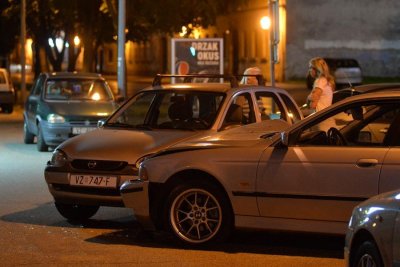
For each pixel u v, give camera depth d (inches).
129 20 1579.7
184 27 1620.3
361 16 2662.4
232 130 454.0
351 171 384.5
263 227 405.7
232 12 2942.9
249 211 406.9
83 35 1710.1
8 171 741.3
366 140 398.9
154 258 405.4
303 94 2012.8
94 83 915.4
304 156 394.6
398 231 264.8
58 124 856.3
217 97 522.9
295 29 2672.2
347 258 304.5
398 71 2672.2
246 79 695.7
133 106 581.0
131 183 435.8
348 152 387.9
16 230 478.6
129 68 3634.4
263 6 2716.5
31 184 663.1
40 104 893.2
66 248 429.4
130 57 3629.4
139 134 496.7
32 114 925.8
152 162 428.8
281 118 565.9
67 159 481.4
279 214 400.8
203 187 417.7
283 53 2664.9
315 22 2669.8
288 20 2672.2
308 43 2672.2
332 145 396.2
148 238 455.5
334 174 387.9
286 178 396.8
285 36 2672.2
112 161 471.5
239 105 517.3
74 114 858.8
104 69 3747.5
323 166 390.0
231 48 2982.3
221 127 504.1
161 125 518.0
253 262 396.8
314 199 391.5
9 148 933.2
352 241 300.4
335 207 388.2
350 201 384.8
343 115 416.8
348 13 2662.4
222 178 410.3
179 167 419.8
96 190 473.1
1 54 2412.6
